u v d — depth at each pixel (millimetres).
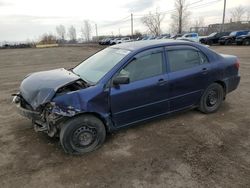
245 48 22609
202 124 4504
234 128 4309
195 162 3326
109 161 3434
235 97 6109
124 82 3613
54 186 2955
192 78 4488
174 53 4363
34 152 3725
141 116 4105
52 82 3617
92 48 37281
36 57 22281
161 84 4121
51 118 3420
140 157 3500
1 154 3693
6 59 21328
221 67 4883
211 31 57969
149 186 2896
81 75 4152
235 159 3365
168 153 3574
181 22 57781
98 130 3715
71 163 3416
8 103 6289
